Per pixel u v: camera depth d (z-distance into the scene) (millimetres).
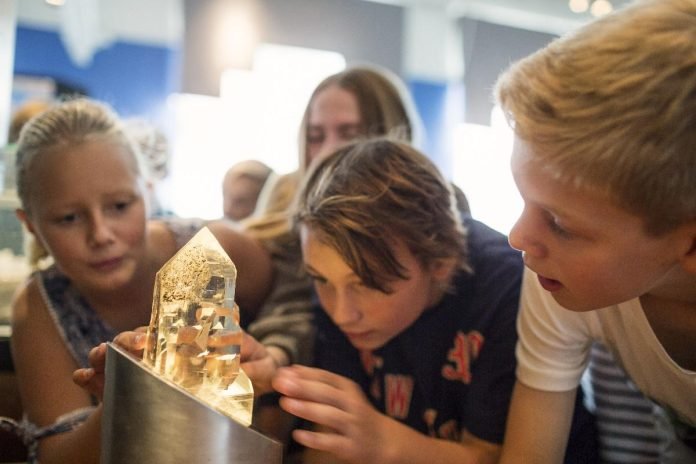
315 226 654
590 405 835
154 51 2908
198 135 2861
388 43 3062
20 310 730
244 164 1518
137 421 350
